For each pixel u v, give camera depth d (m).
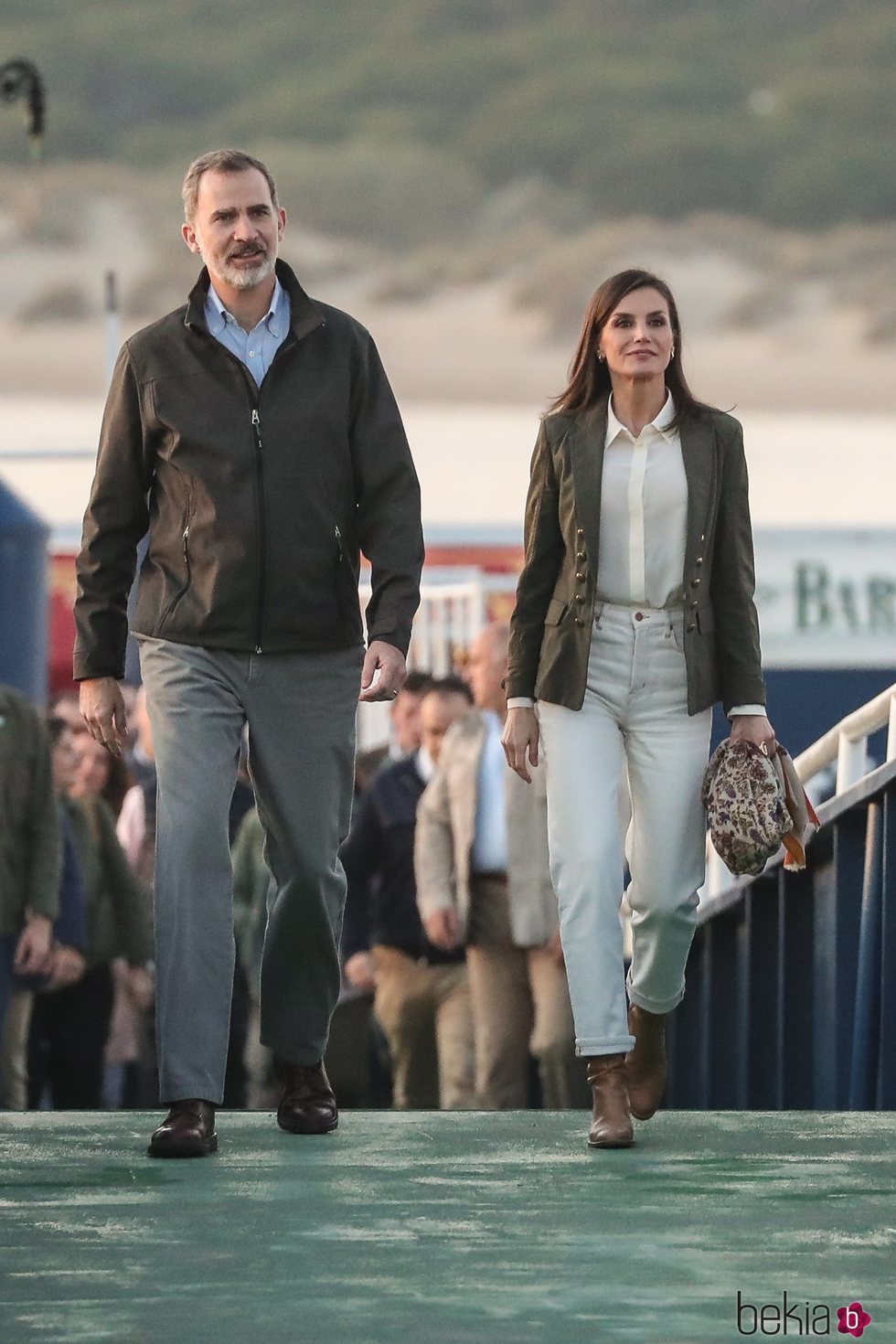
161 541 18.61
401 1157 17.81
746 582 18.70
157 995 18.02
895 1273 13.77
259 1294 13.32
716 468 18.53
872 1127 19.33
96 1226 15.15
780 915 24.89
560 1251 14.38
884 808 21.33
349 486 18.80
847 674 36.53
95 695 18.98
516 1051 30.84
